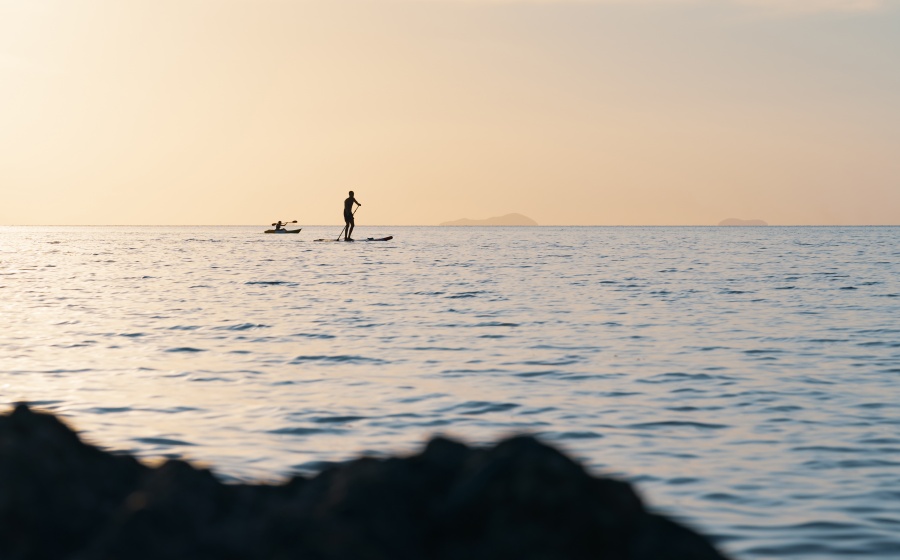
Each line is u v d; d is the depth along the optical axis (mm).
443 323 20141
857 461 8398
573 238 125750
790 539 6293
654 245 87875
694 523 6664
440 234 170375
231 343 16922
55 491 2938
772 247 80250
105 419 10234
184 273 39531
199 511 2881
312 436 9414
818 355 15406
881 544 6188
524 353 15594
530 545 2664
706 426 9930
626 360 14812
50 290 30094
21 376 13211
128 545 2678
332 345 16625
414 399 11477
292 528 2680
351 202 79625
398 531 2777
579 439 9352
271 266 44906
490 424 10055
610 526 2713
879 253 64688
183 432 9562
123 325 19844
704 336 18000
